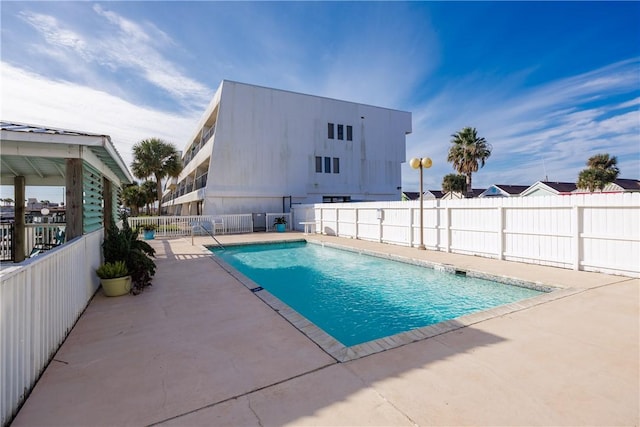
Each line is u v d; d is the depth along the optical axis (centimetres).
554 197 723
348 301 639
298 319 421
